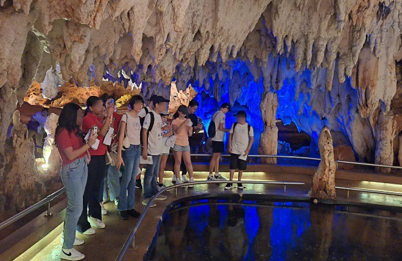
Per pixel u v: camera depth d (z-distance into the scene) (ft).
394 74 25.25
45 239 12.13
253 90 33.40
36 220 12.50
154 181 18.43
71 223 10.75
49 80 43.47
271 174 27.14
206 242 14.90
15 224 12.47
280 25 22.27
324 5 21.91
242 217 18.48
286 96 32.55
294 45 25.14
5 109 15.38
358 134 29.14
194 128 23.91
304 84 30.40
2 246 10.17
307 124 33.19
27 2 11.60
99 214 13.96
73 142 10.55
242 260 13.30
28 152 15.74
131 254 11.82
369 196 22.45
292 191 22.79
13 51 13.19
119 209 15.07
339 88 29.12
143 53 21.22
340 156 28.60
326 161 21.43
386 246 15.07
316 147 33.32
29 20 13.38
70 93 48.67
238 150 22.70
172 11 16.05
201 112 35.88
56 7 12.89
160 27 17.08
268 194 21.77
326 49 24.91
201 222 17.40
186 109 20.53
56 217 13.03
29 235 11.09
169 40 18.20
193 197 20.74
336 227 17.40
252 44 26.50
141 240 13.08
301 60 24.13
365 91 25.88
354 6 21.47
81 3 12.55
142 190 20.51
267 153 28.99
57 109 43.65
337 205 21.18
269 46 25.90
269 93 29.27
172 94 47.93
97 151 12.97
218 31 20.92
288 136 36.45
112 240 12.79
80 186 10.66
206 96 36.24
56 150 19.38
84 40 14.57
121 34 18.16
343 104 29.32
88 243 12.39
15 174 14.90
